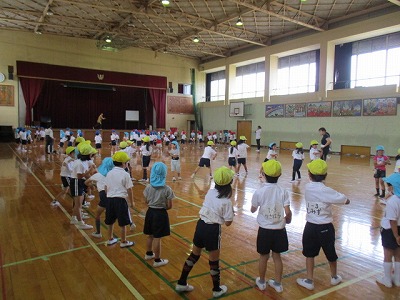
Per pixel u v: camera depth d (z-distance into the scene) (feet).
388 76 50.55
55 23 61.57
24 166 35.19
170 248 13.04
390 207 9.64
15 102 68.44
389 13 46.83
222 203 9.35
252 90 76.02
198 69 89.35
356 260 12.14
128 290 9.65
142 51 80.89
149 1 48.39
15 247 12.89
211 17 54.85
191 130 90.79
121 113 85.40
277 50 65.26
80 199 15.53
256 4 47.57
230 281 10.32
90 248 12.88
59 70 71.31
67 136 56.24
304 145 62.03
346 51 56.13
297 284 10.16
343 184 27.86
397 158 20.89
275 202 9.55
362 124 52.95
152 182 11.21
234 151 31.19
